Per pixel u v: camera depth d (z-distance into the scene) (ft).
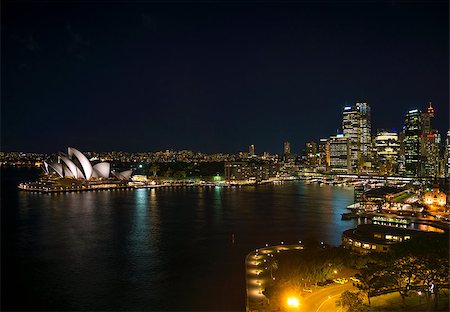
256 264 465.47
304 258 383.24
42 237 604.08
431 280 289.94
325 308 316.19
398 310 288.10
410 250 301.84
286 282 351.05
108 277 428.97
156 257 500.74
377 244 468.34
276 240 590.96
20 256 502.38
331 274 375.66
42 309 352.49
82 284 408.67
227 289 391.86
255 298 363.35
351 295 289.94
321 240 592.19
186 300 367.86
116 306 358.23
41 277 428.56
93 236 613.93
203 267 460.55
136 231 653.30
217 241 584.81
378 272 306.96
